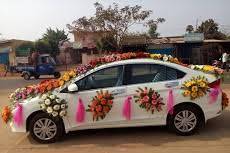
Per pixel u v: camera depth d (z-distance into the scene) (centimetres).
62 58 3178
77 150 398
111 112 420
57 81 434
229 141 405
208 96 425
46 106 414
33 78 1794
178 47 2188
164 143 406
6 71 2142
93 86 426
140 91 420
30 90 443
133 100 421
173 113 424
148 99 418
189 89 420
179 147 390
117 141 423
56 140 430
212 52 2133
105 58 446
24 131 429
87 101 420
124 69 429
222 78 448
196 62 2141
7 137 468
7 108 436
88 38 2355
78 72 437
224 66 1606
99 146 409
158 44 2206
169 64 433
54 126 427
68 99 420
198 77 428
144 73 430
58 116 418
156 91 421
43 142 429
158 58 444
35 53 1761
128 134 449
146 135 441
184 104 425
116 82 426
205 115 427
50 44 3053
